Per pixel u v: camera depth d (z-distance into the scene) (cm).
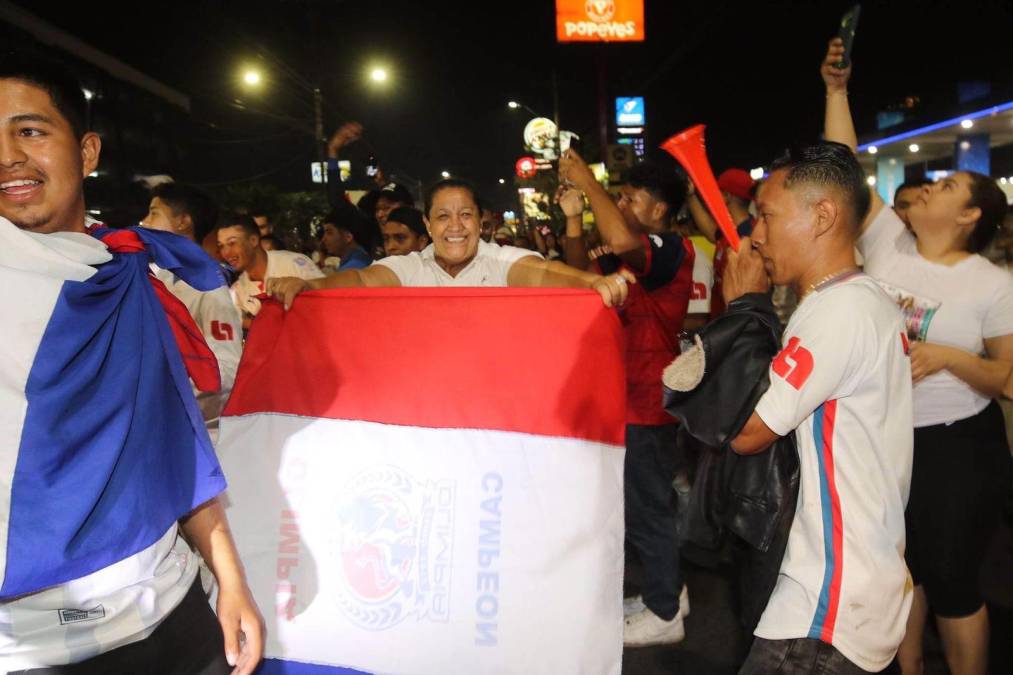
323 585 249
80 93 173
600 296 252
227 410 264
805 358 199
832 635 198
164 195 399
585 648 239
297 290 268
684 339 488
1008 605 391
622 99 2505
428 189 344
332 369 261
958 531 283
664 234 380
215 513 192
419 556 246
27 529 145
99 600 161
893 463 206
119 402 159
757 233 222
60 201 166
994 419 294
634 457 372
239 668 184
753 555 215
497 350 255
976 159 1930
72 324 152
